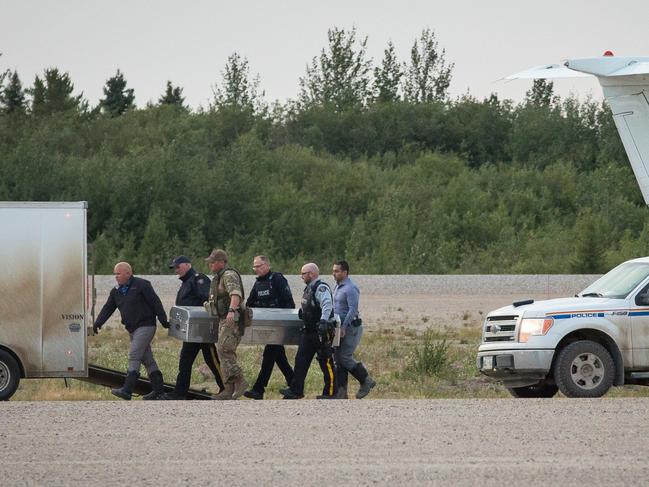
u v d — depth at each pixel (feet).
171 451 119.03
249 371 232.94
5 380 173.68
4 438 127.34
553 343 176.65
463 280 559.79
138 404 159.22
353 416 145.28
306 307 181.98
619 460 113.91
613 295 183.01
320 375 236.63
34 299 175.32
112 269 622.95
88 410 151.33
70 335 176.45
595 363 176.86
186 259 191.31
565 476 106.01
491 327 185.47
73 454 117.29
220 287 177.68
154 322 184.96
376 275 597.93
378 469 109.29
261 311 187.93
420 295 519.19
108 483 102.94
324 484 102.37
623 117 219.00
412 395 208.64
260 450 119.55
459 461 113.50
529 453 117.91
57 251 176.45
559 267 653.71
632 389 215.51
